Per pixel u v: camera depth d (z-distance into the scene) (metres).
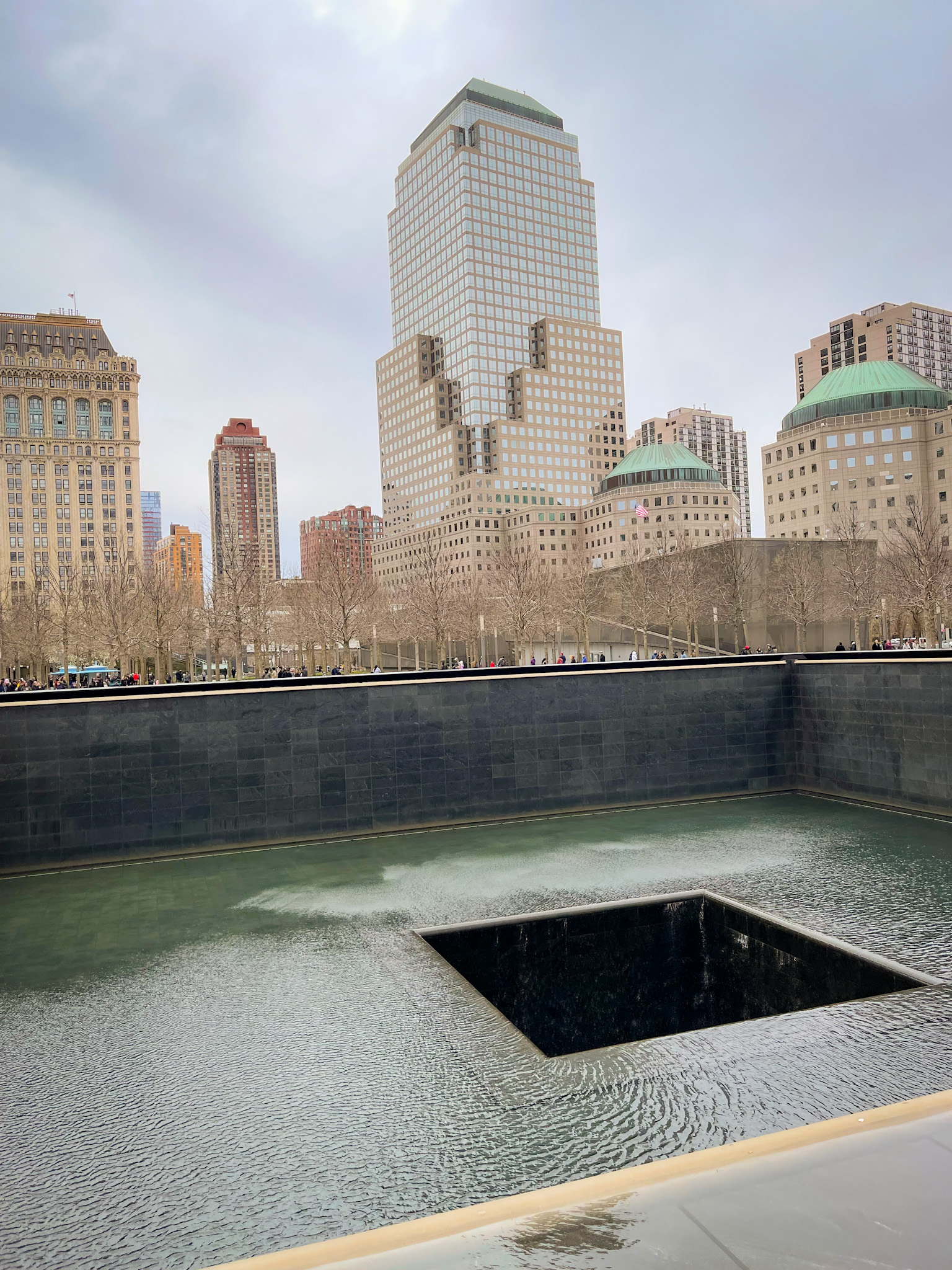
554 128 178.25
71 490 137.38
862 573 53.31
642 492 128.62
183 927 11.25
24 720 14.41
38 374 135.38
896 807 17.02
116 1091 6.95
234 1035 7.95
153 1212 5.34
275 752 15.68
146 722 15.00
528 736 17.31
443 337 172.50
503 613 57.88
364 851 15.09
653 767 18.23
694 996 11.90
